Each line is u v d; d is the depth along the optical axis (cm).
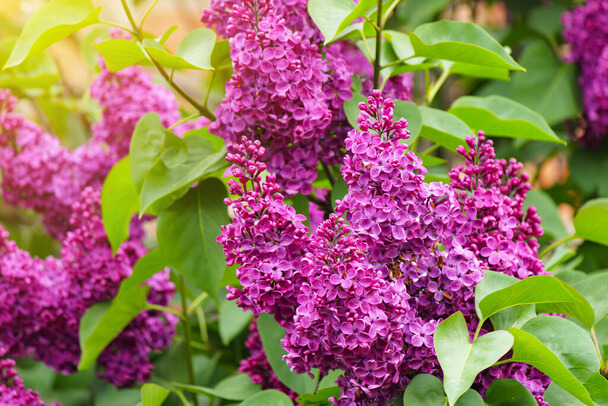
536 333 92
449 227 92
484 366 86
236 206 90
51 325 115
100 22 101
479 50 98
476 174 95
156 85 122
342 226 88
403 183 89
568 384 88
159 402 105
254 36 94
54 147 123
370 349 88
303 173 98
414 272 91
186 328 117
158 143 105
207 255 103
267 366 110
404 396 89
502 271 94
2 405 105
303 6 101
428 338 90
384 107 90
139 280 111
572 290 96
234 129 96
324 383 101
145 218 120
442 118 107
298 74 95
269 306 90
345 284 87
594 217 105
